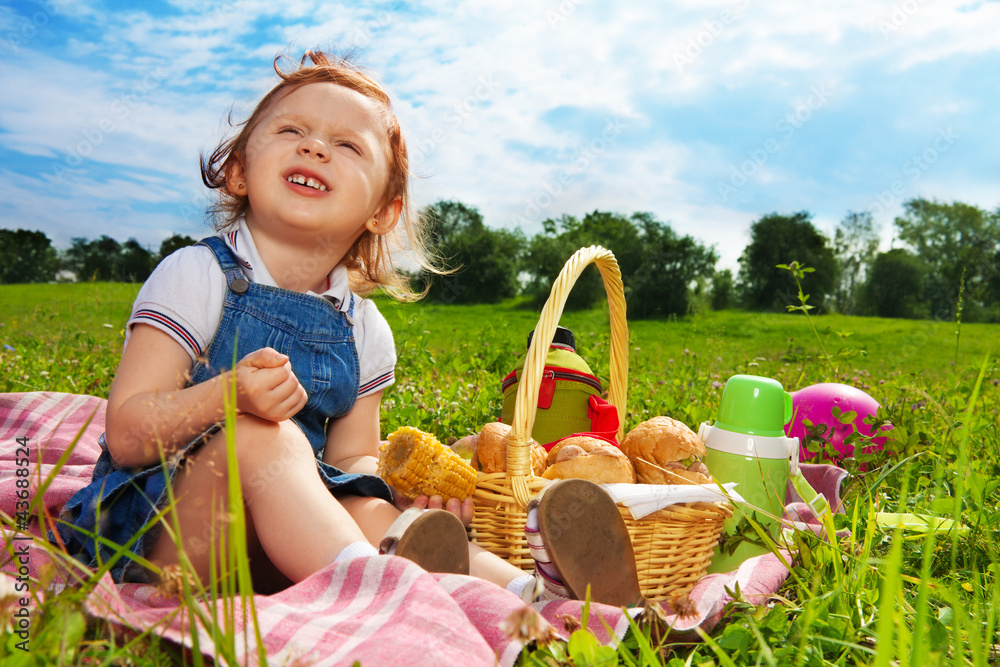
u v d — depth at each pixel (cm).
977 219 4069
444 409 329
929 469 228
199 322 161
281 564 134
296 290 182
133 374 150
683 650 128
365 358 199
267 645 98
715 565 180
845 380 480
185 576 83
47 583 98
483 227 4066
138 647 94
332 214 173
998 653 120
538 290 3488
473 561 145
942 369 791
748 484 183
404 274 250
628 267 3434
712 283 3591
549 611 128
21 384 354
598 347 435
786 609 131
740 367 556
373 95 196
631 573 137
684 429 178
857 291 3869
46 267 2197
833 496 222
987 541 163
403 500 167
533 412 153
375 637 97
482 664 95
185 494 137
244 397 135
